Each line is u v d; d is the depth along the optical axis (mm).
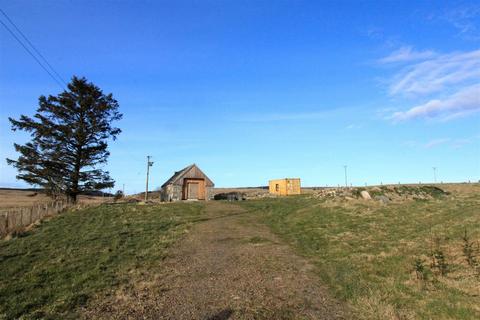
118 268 11688
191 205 34594
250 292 8961
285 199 38625
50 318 7574
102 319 7480
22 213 23047
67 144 43219
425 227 15820
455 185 50281
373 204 24484
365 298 7980
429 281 8773
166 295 8945
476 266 9344
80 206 33156
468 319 6547
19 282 10250
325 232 17109
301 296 8555
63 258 13195
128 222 22969
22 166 41562
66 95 43688
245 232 18906
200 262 12484
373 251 12570
